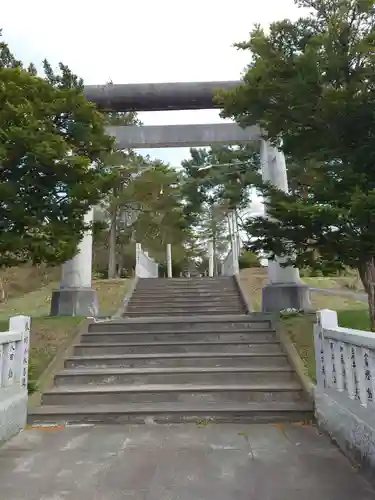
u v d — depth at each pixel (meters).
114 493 3.15
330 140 5.75
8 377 4.77
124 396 5.81
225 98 6.39
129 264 27.59
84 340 7.80
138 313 11.95
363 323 7.72
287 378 6.23
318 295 13.38
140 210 22.72
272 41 6.03
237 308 12.10
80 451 4.14
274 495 3.09
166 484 3.31
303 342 7.01
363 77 5.53
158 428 4.95
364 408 3.54
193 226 29.44
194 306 12.36
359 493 3.10
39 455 4.03
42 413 5.25
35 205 5.73
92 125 6.41
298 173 8.95
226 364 6.76
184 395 5.81
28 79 5.92
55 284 18.23
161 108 10.16
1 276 21.14
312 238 6.10
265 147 10.93
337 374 4.30
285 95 5.76
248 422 5.12
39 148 5.18
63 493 3.16
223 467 3.66
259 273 18.06
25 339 5.23
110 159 7.19
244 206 19.91
